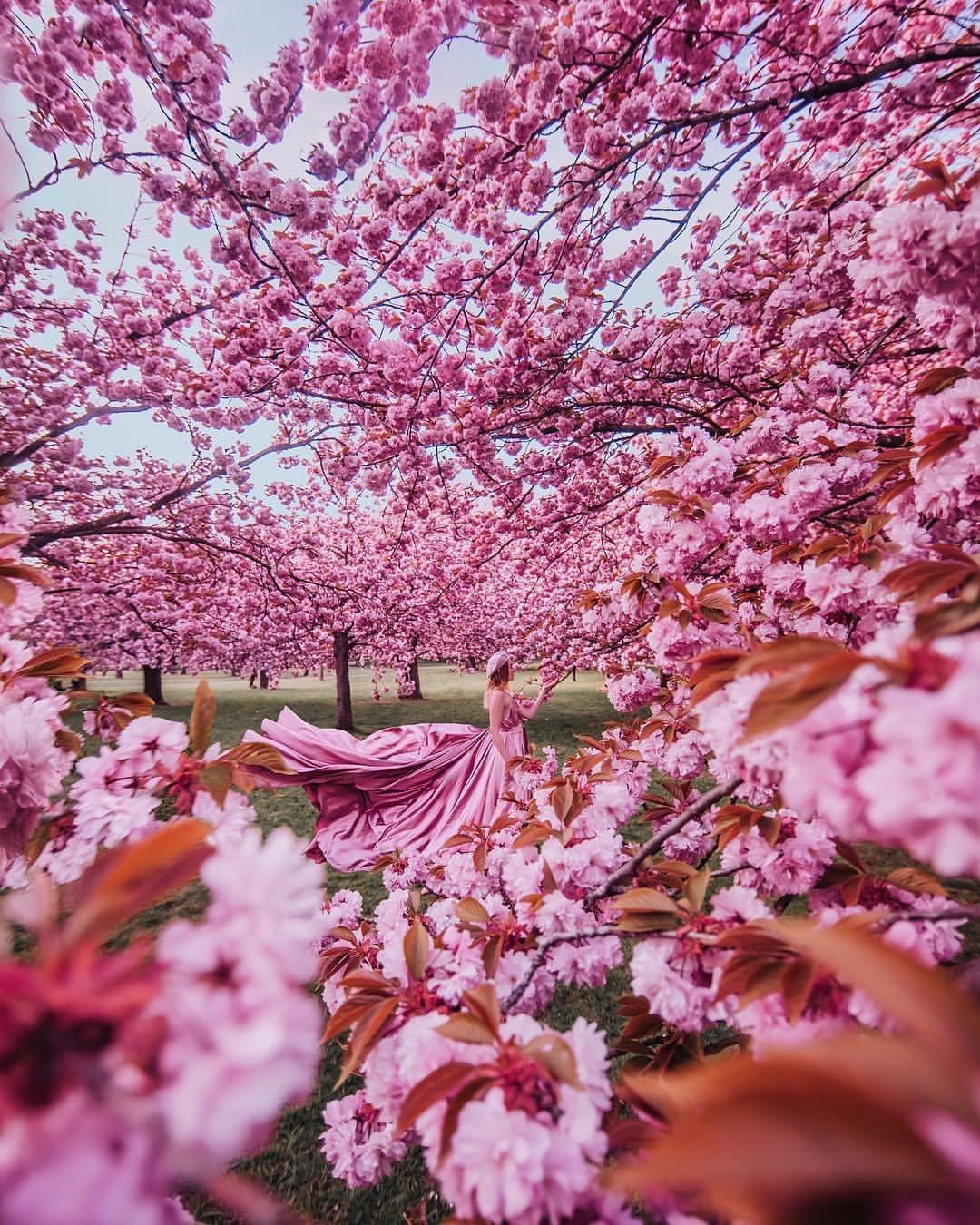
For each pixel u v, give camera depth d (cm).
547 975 133
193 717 125
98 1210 32
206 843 57
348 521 1034
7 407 543
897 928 87
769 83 258
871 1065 35
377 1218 199
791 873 129
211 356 506
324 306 376
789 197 404
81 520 874
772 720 66
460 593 1262
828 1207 32
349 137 276
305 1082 40
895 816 50
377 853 459
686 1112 70
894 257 154
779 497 233
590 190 318
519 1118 70
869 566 172
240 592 1142
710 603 192
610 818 189
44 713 131
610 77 288
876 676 64
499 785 468
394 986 110
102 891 48
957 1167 31
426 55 263
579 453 506
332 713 1466
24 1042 38
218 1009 39
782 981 79
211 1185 36
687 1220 66
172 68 269
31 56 298
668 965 106
